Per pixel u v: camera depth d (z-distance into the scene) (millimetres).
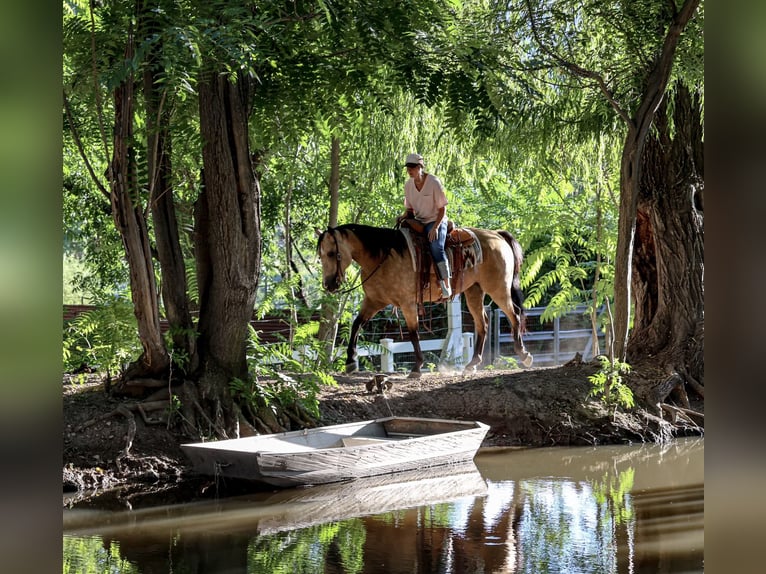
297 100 10055
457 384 12188
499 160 14117
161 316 12625
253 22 7883
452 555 5836
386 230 11484
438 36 9992
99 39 8836
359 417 10930
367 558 5785
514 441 11109
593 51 12695
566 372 12758
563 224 15586
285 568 5539
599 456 10312
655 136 13242
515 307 12914
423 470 9344
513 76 10766
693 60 11688
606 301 15656
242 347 10336
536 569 5480
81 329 10227
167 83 7754
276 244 15586
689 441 11438
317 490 8312
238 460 8180
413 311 11852
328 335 13906
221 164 9914
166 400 9625
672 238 13078
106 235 13562
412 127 13320
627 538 6316
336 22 8820
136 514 7305
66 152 12445
